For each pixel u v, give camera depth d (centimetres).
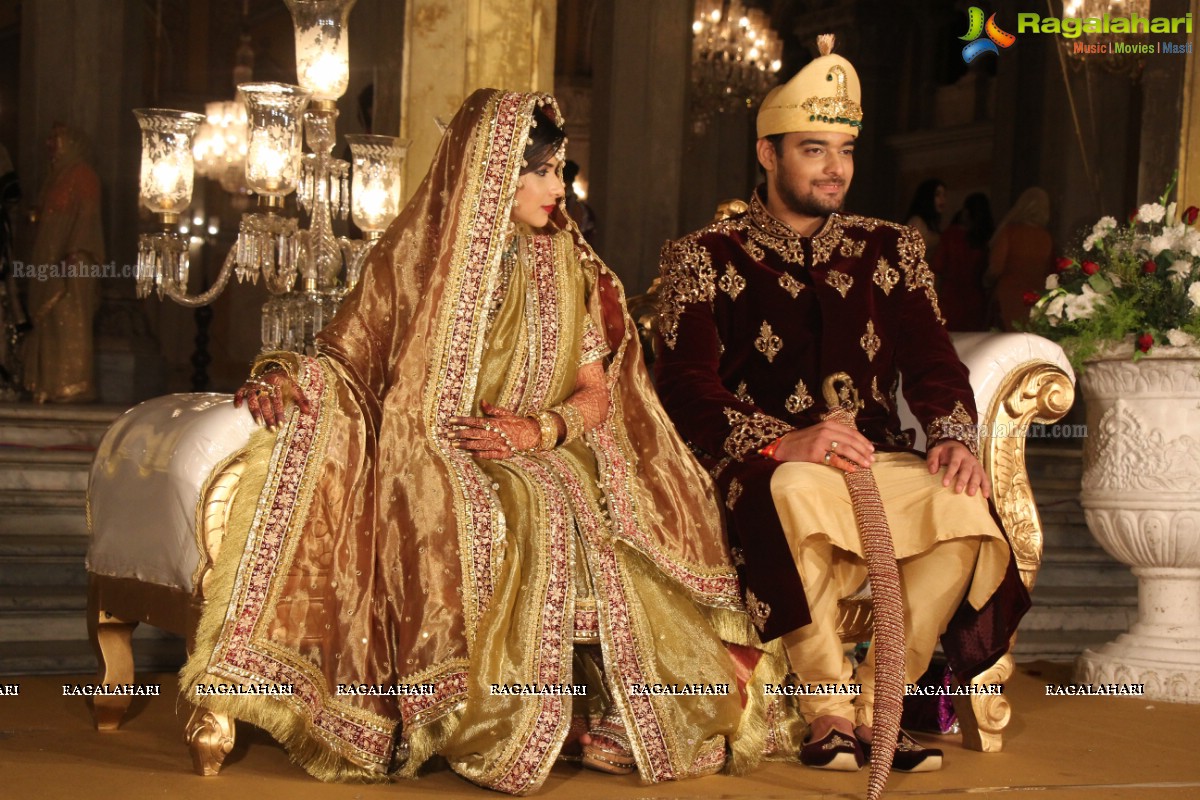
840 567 385
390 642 344
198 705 329
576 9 1869
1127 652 530
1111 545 542
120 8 1203
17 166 1316
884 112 1858
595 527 359
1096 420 546
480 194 374
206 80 1856
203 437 343
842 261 420
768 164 427
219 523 335
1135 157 1245
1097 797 343
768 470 371
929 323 419
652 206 1124
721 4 1521
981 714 399
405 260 374
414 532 346
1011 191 1533
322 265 499
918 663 383
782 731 379
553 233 407
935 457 381
